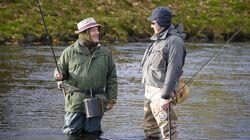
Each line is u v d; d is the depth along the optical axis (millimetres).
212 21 34062
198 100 13539
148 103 9344
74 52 9641
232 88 15617
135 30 29812
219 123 11008
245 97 14141
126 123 10797
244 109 12516
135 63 20375
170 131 8562
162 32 8773
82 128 9891
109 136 9734
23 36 26109
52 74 17422
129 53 23344
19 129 10180
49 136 9680
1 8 29469
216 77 17828
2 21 27484
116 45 26453
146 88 9078
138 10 34594
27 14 29406
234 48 27344
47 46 25031
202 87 15703
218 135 10039
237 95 14438
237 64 21328
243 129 10531
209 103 13164
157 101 8844
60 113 11688
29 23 27688
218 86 15938
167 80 8492
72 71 9633
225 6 37906
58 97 13586
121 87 15320
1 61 19844
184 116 11586
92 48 9680
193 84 16188
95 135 9781
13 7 29797
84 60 9617
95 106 9555
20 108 12117
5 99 13133
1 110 11867
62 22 28703
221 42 30688
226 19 35156
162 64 8773
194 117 11508
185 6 36562
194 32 32094
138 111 12000
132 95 14062
